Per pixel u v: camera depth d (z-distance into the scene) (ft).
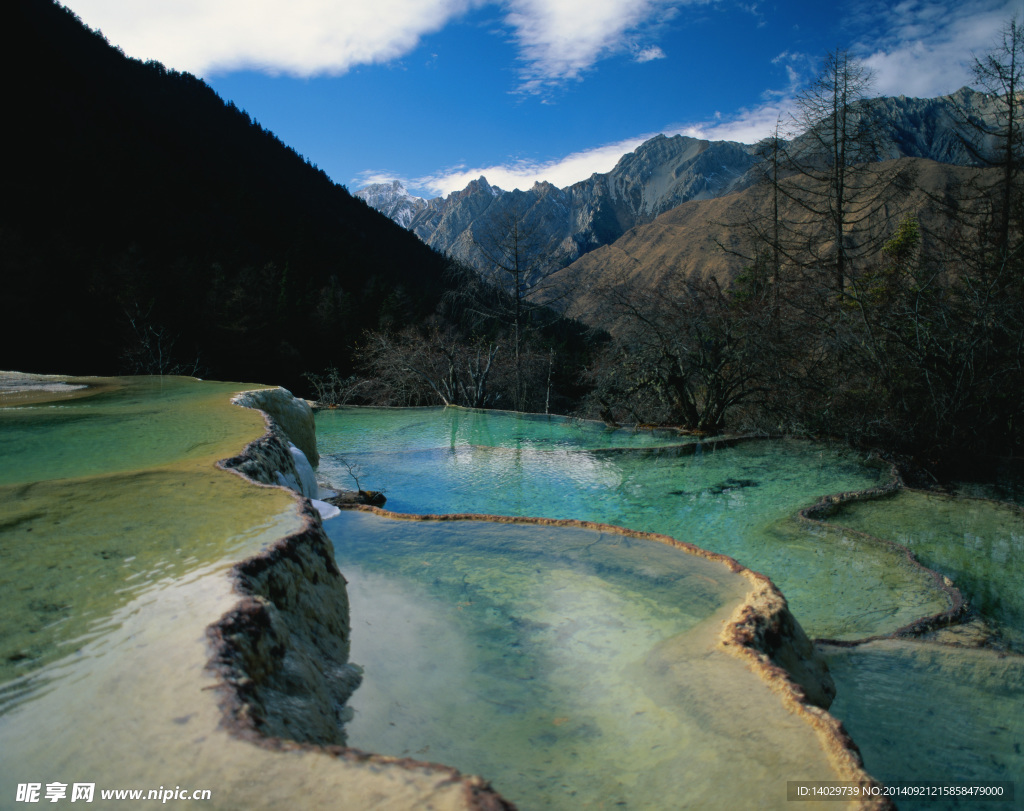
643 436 42.32
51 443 17.63
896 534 20.74
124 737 4.75
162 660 5.84
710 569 12.64
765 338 38.75
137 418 22.00
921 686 10.28
